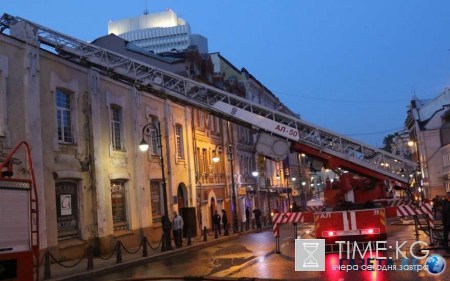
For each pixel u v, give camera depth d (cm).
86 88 2302
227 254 2028
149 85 2439
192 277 1362
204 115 3941
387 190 2075
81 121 2242
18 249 1008
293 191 6431
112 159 2444
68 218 2119
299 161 7838
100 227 2259
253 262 1638
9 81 1834
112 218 2405
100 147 2339
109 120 2456
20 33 1947
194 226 3278
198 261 1842
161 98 3072
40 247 1869
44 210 1919
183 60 3903
